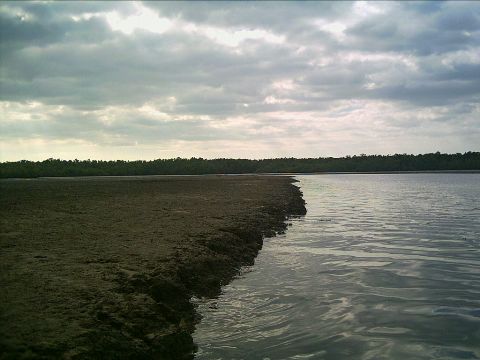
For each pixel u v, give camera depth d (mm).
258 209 21312
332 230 18047
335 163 157750
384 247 14008
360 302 8266
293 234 17047
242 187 43438
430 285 9367
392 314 7582
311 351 6184
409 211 25141
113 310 6562
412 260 11922
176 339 6293
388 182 70625
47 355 4879
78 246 11062
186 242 11719
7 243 11375
